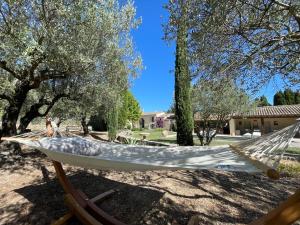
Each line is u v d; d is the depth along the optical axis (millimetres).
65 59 7340
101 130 32406
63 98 12297
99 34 8750
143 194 5617
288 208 1773
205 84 6656
